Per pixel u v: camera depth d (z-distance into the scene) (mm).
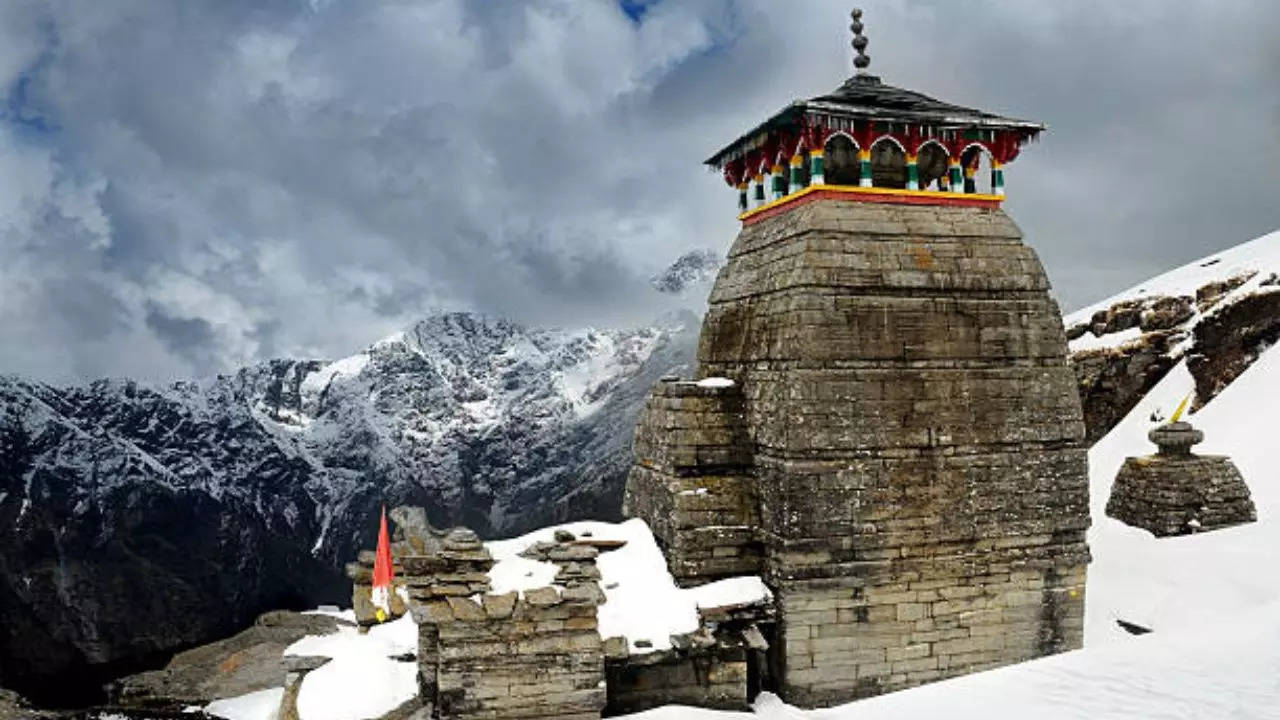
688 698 18531
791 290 19906
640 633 18344
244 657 31953
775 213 22422
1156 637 19641
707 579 19703
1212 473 29922
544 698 17562
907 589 19359
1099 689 16891
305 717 18094
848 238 20188
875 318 19688
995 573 19859
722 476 20312
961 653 19641
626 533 21109
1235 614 22047
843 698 19000
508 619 17578
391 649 20094
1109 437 50125
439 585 17984
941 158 22172
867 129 20922
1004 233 21078
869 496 19172
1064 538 20312
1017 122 21484
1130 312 56469
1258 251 56250
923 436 19562
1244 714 15141
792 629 18844
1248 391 44719
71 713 30812
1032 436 20188
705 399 20641
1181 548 27609
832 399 19156
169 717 29203
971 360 20109
